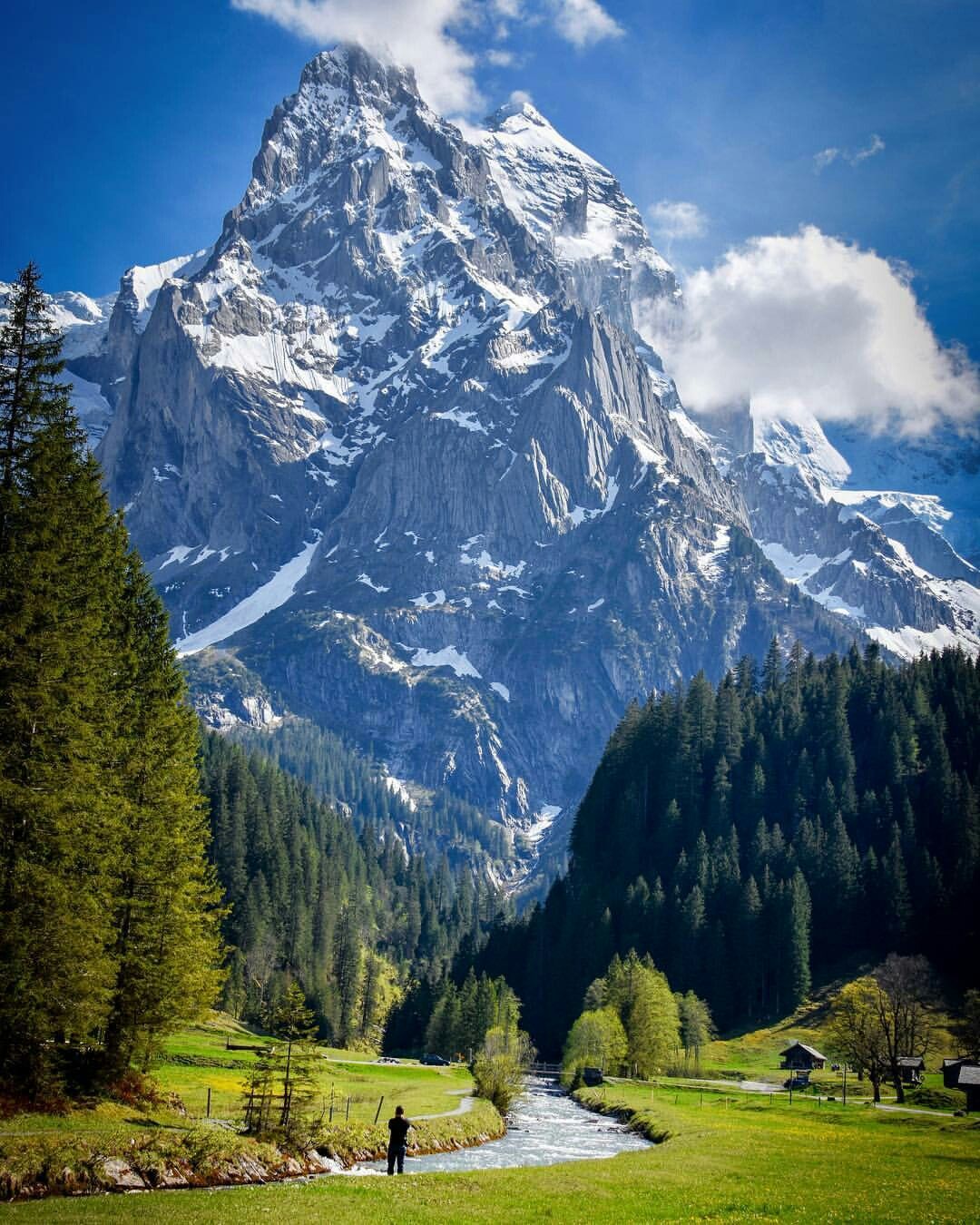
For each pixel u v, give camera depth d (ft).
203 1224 128.06
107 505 224.12
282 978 620.08
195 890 220.43
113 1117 184.65
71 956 175.22
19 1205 135.54
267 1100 206.59
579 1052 474.90
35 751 177.78
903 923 606.55
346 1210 142.31
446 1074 443.73
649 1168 203.51
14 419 183.42
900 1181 190.49
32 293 187.32
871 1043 411.75
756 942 595.47
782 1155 229.04
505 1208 150.61
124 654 220.43
